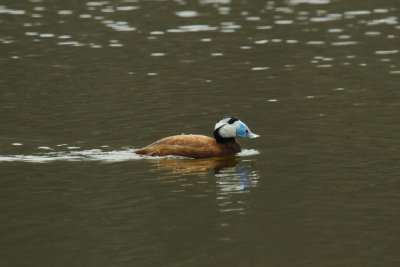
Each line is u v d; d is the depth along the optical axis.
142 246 17.95
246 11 69.38
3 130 31.06
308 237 18.47
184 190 22.58
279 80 42.00
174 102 36.88
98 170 24.98
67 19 65.12
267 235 18.61
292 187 22.78
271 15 66.81
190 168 25.38
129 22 63.44
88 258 17.27
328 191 22.27
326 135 29.77
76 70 45.41
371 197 21.59
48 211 20.64
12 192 22.39
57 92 39.31
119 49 52.25
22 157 26.66
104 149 27.98
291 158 26.41
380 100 36.28
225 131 27.78
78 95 38.59
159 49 52.19
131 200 21.61
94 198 21.80
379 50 50.28
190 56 49.75
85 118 33.47
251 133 27.84
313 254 17.38
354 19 63.84
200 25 61.94
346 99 36.78
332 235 18.55
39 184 23.25
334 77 42.44
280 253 17.45
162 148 27.20
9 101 37.19
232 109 35.22
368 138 29.00
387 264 16.78
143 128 31.58
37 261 17.14
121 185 23.19
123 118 33.47
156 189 22.72
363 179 23.47
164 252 17.52
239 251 17.58
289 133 30.39
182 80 42.34
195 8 71.38
